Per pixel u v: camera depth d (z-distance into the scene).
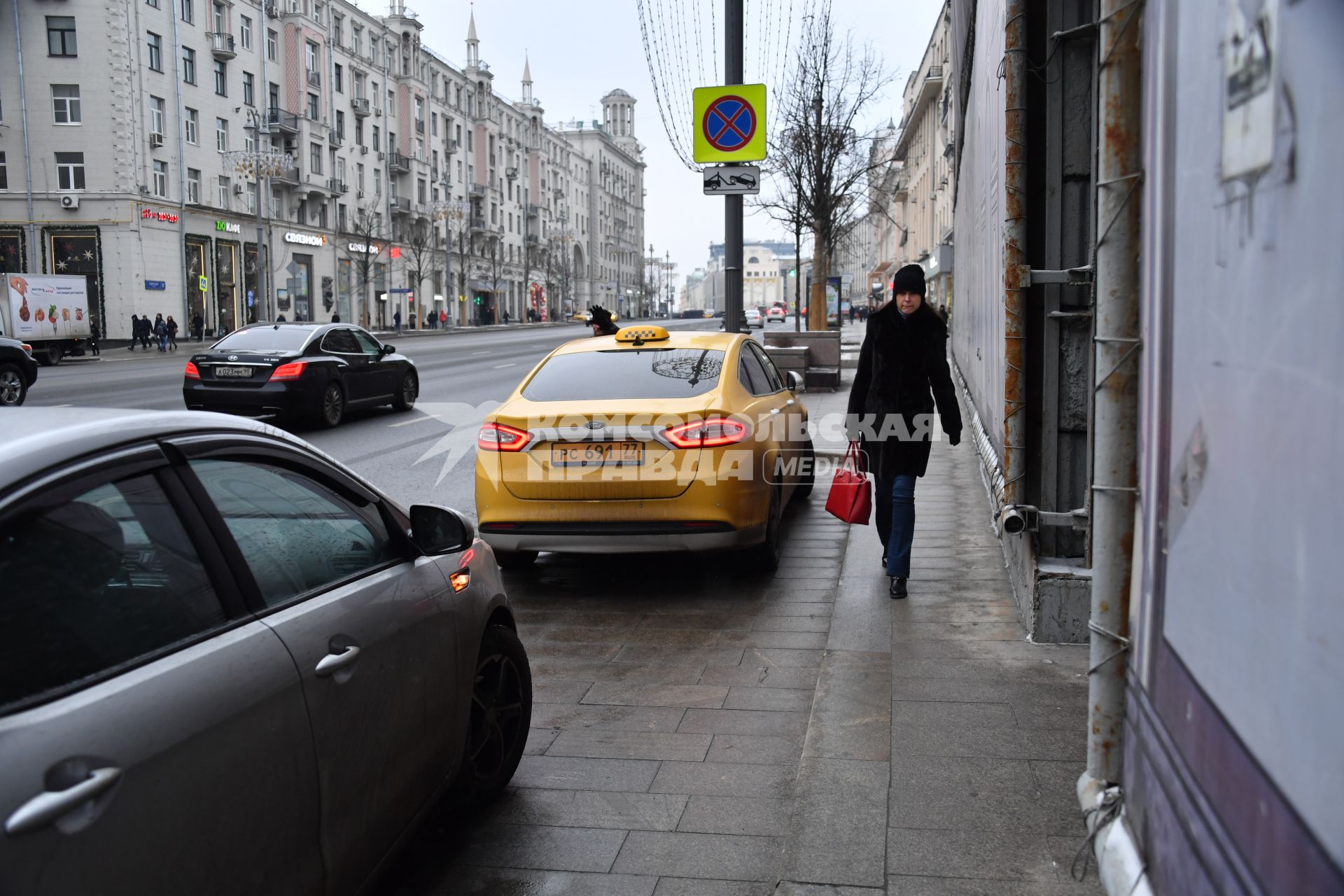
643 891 3.00
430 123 81.38
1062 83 4.86
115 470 2.11
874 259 101.56
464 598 3.29
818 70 27.16
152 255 47.16
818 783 3.54
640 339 6.85
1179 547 2.03
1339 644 1.23
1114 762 2.81
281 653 2.27
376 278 71.94
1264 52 1.50
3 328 32.03
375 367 16.33
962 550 6.95
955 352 19.52
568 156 125.19
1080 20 4.81
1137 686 2.45
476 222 91.88
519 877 3.09
